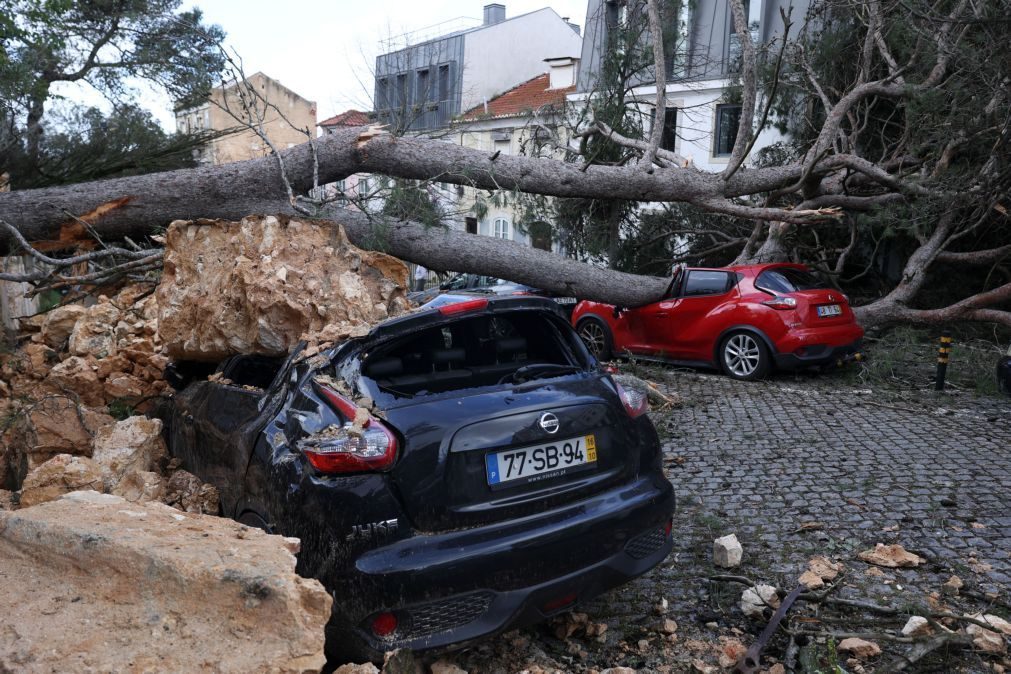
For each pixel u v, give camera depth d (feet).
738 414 25.75
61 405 18.85
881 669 9.93
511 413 10.12
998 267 39.99
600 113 42.27
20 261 32.73
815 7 42.01
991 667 10.11
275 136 91.97
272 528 10.46
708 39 65.00
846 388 29.86
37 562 9.30
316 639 7.61
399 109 32.30
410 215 26.96
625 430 11.18
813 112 47.01
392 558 9.14
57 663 7.40
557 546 9.70
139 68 41.27
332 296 14.97
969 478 17.93
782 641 11.02
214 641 7.64
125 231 27.66
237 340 15.48
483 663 10.70
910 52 36.14
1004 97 31.68
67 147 32.96
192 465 15.25
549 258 31.91
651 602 12.27
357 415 9.82
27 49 34.37
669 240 47.57
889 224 35.73
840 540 14.48
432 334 12.38
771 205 38.29
